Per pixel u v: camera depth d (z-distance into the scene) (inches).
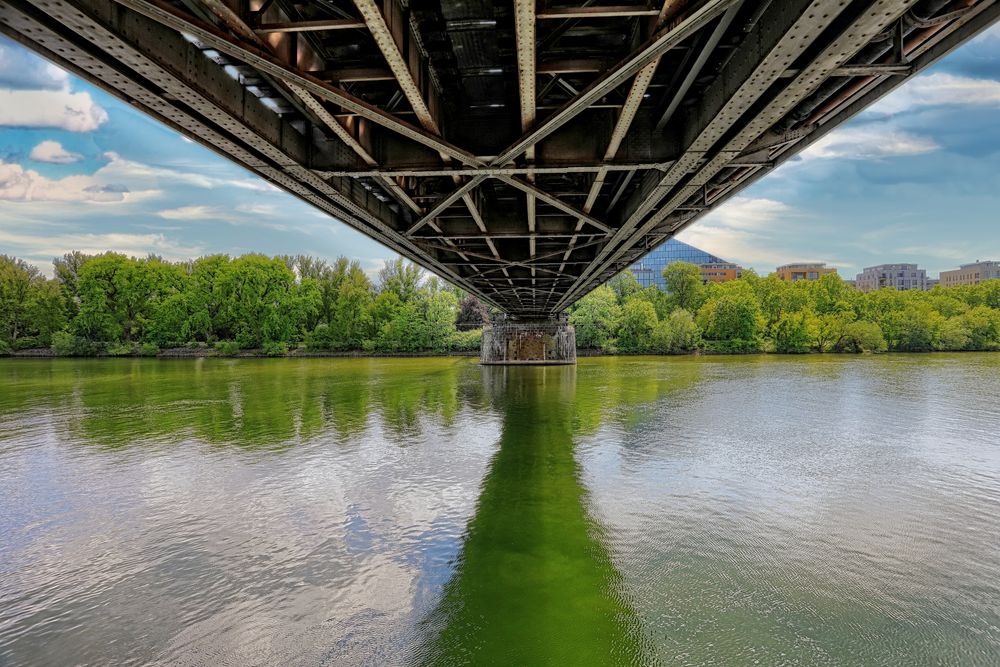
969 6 214.1
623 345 3196.4
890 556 395.5
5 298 3186.5
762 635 301.3
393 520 469.1
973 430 826.2
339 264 3959.2
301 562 392.8
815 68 239.3
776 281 3531.0
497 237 593.9
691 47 279.6
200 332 3412.9
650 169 396.2
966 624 310.5
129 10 223.0
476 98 348.5
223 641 302.4
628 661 278.2
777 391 1282.0
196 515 483.8
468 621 316.8
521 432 817.5
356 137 354.9
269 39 251.8
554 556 398.6
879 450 702.5
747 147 360.5
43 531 450.9
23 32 219.0
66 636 309.7
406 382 1531.7
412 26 267.3
